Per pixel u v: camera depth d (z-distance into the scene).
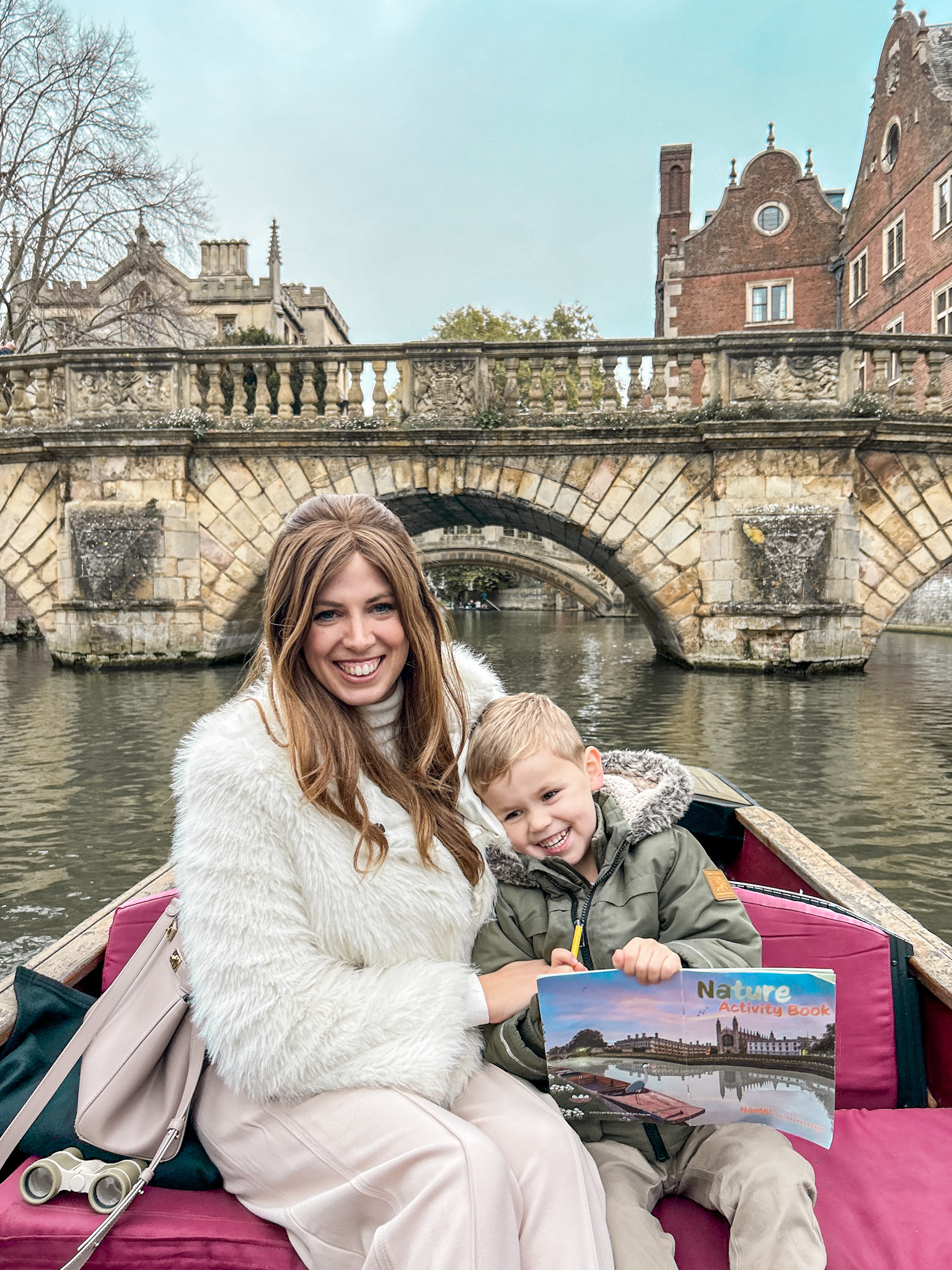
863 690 11.02
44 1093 1.61
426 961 1.55
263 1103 1.48
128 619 13.43
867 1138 1.78
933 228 22.36
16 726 8.58
